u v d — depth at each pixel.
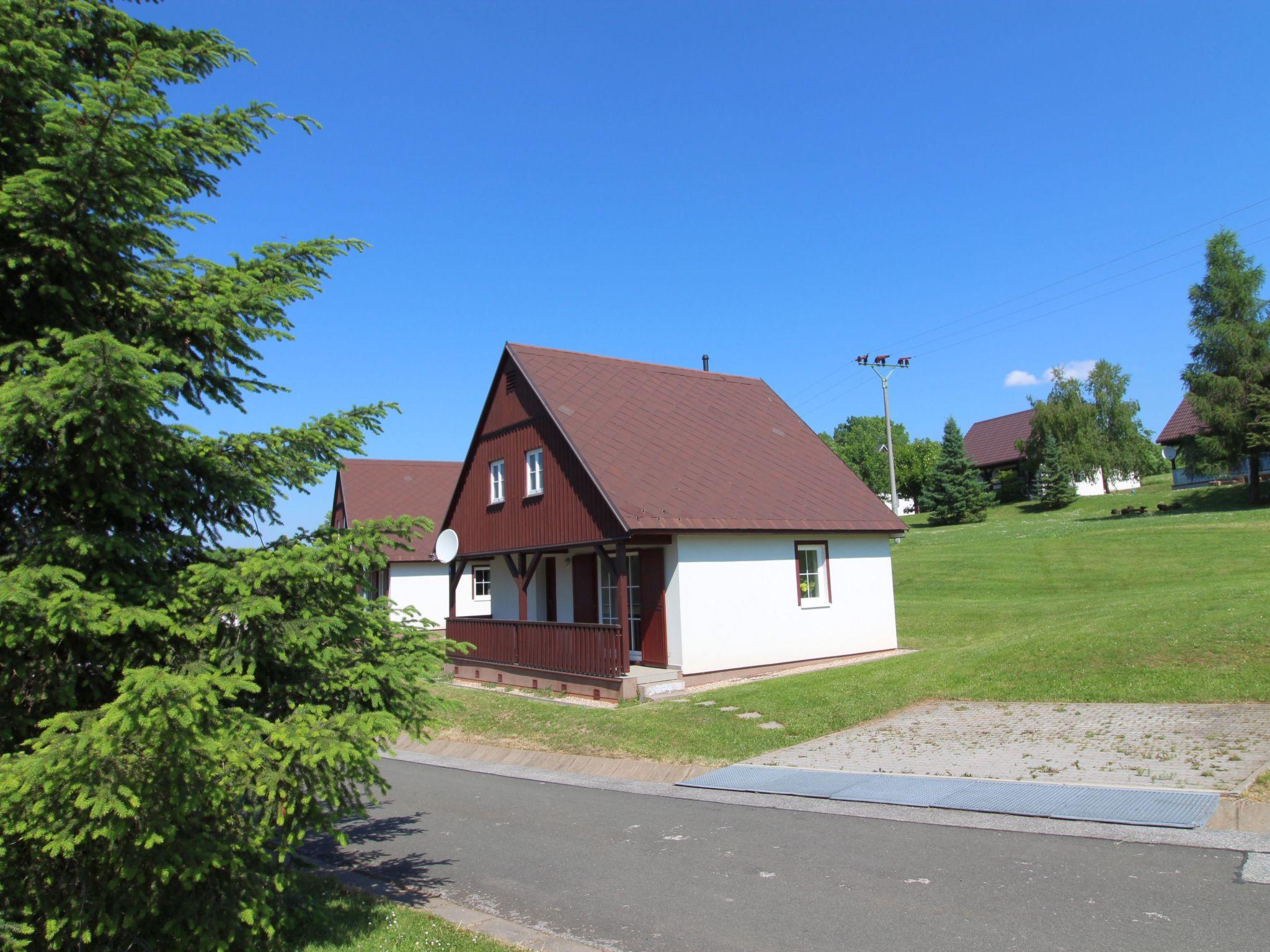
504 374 21.45
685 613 17.20
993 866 6.69
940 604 27.30
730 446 20.64
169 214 6.37
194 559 6.21
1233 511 41.25
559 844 8.46
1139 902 5.73
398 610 6.86
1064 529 41.88
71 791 4.29
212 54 6.81
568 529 18.39
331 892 7.16
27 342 5.44
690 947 5.71
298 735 5.20
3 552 5.53
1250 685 11.15
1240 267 46.94
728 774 10.86
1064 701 12.12
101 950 5.14
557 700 17.00
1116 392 60.59
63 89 5.92
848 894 6.41
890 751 10.91
